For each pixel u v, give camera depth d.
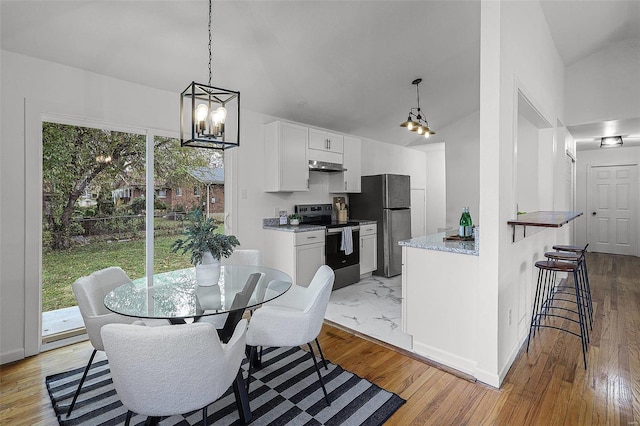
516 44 2.46
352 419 1.80
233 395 2.04
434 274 2.46
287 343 1.89
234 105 3.75
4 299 2.40
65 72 2.62
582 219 6.90
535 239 3.09
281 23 2.67
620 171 6.47
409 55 3.47
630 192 6.37
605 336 2.80
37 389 2.09
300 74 3.41
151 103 3.11
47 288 2.74
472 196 5.42
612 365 2.32
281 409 1.89
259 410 1.89
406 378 2.21
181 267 3.42
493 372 2.11
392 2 2.70
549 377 2.19
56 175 2.75
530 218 2.60
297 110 4.14
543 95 3.35
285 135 3.96
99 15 2.26
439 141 5.82
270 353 2.58
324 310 2.00
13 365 2.39
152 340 1.22
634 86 4.13
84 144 2.87
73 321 2.86
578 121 4.52
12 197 2.42
